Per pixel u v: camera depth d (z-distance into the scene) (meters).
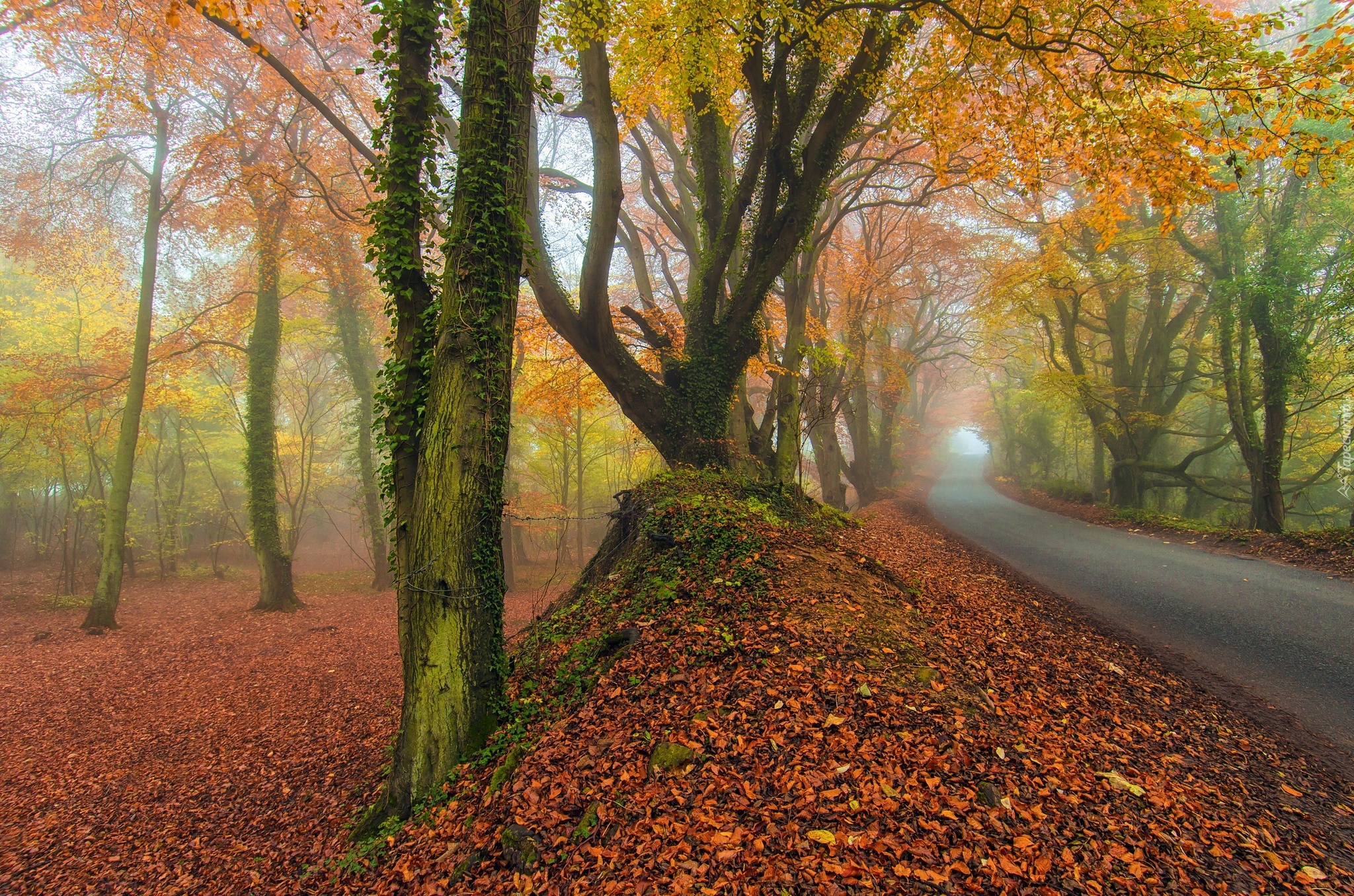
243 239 20.41
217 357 24.64
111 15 12.37
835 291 26.52
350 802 6.99
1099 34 7.89
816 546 9.02
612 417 27.62
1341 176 14.29
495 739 5.89
